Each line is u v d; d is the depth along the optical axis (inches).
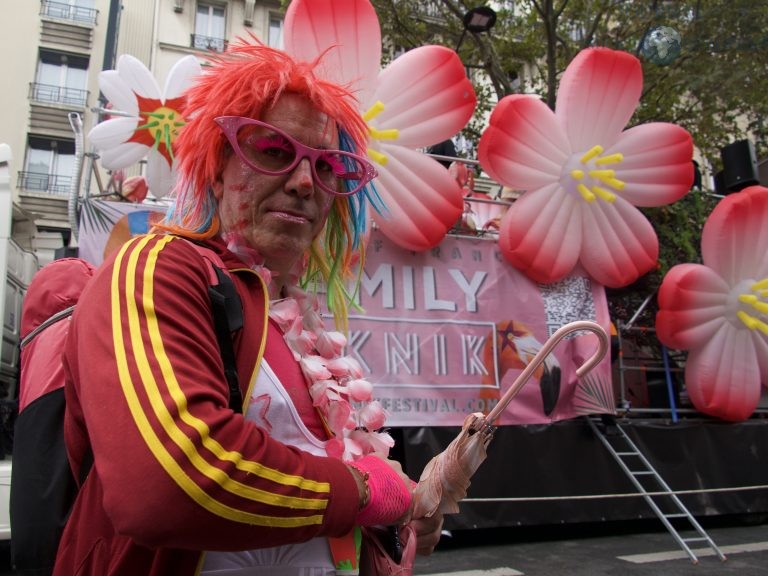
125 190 218.8
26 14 639.8
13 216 207.3
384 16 431.8
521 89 459.5
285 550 37.9
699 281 237.0
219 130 42.4
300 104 43.8
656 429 236.5
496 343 215.2
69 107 634.8
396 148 199.3
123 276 32.2
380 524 37.3
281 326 42.0
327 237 54.2
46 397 60.7
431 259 214.5
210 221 42.9
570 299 230.8
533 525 227.1
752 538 225.8
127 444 27.1
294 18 179.8
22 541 55.8
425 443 198.5
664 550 203.0
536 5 407.5
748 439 250.5
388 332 201.6
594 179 227.5
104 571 33.2
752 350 247.4
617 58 226.7
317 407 41.3
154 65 623.2
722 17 377.7
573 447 219.0
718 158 465.7
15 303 183.5
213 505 27.1
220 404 30.4
